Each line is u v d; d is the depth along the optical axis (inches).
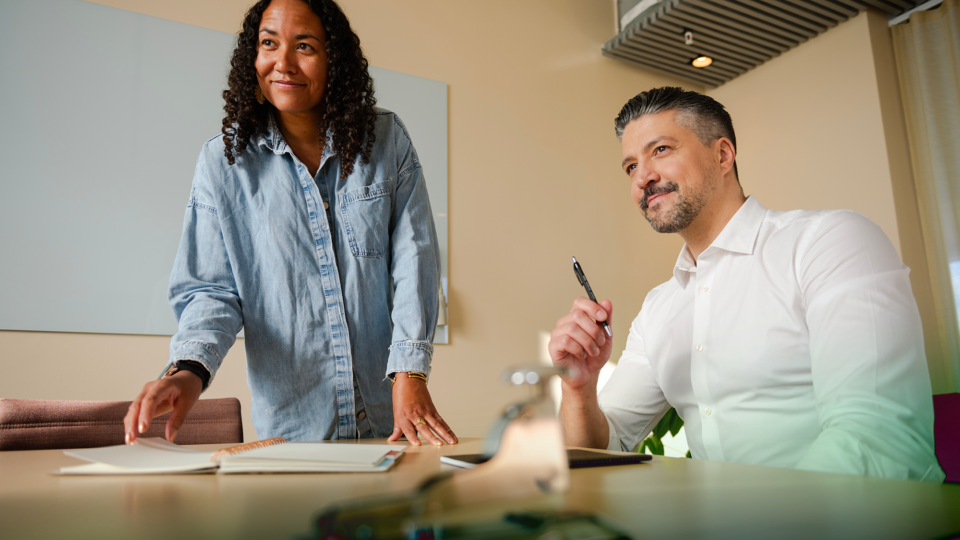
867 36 117.5
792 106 130.0
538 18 129.3
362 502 7.9
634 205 134.1
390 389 43.7
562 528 9.3
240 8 97.3
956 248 109.0
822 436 25.5
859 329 29.9
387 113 46.2
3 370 75.3
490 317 111.0
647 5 129.3
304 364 40.8
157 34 90.0
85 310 80.0
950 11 112.2
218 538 9.8
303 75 40.4
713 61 137.3
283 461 18.8
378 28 109.6
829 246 35.0
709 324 40.8
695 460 22.7
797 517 10.9
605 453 24.9
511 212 117.5
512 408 9.7
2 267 76.4
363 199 42.9
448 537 8.5
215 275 40.5
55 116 81.7
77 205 81.5
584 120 131.0
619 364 48.7
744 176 139.5
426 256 43.9
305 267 41.4
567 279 121.3
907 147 116.3
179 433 44.9
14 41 80.7
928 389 29.0
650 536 9.4
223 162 41.5
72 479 18.3
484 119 118.1
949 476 58.6
